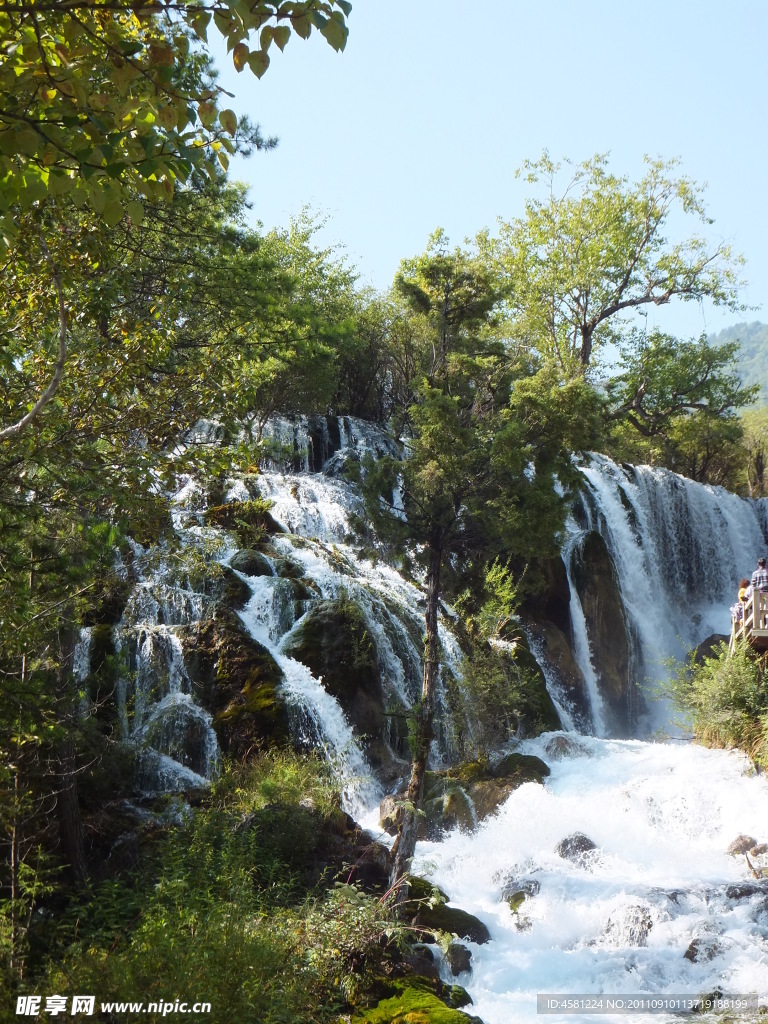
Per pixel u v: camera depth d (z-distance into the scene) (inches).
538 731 946.1
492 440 614.9
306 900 488.7
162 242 641.6
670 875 642.8
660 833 725.9
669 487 1590.8
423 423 616.7
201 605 842.2
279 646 858.1
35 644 410.3
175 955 357.7
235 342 523.8
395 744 871.7
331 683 844.0
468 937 557.9
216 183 661.9
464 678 896.9
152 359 460.1
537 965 531.5
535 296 1959.9
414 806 537.3
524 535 601.6
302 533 1087.6
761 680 859.4
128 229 563.5
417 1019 424.8
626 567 1434.5
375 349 1685.5
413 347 1617.9
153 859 542.9
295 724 784.3
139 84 280.8
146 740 663.8
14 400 403.2
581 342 2034.9
